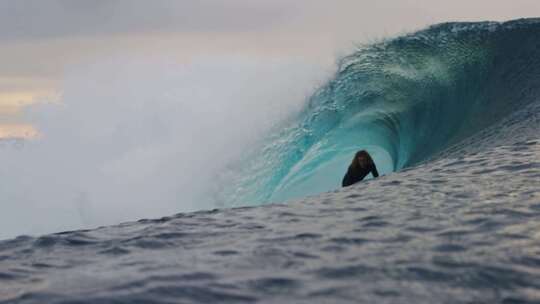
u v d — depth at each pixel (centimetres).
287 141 7888
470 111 7419
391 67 8169
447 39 8394
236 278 1611
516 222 2114
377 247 1889
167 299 1461
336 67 8269
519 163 3338
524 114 5688
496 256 1730
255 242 2041
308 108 8044
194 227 2333
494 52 7981
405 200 2670
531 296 1437
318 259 1780
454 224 2138
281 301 1432
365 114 7744
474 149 5141
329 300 1431
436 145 7231
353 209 2550
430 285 1514
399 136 7588
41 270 1806
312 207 2661
